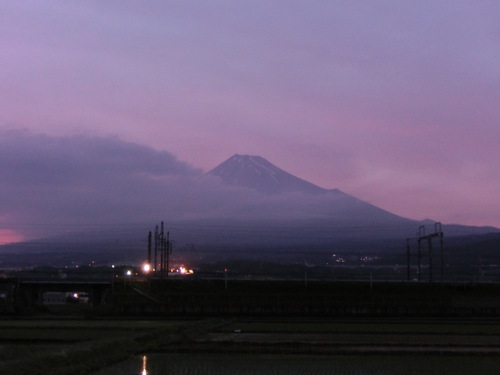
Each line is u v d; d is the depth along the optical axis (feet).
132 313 290.35
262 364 129.80
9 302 298.35
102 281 314.96
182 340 169.37
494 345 162.09
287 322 243.40
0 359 127.85
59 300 451.53
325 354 144.56
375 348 154.20
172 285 310.04
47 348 148.97
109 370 122.42
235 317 278.05
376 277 497.87
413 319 268.41
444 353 145.07
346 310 293.43
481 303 298.56
